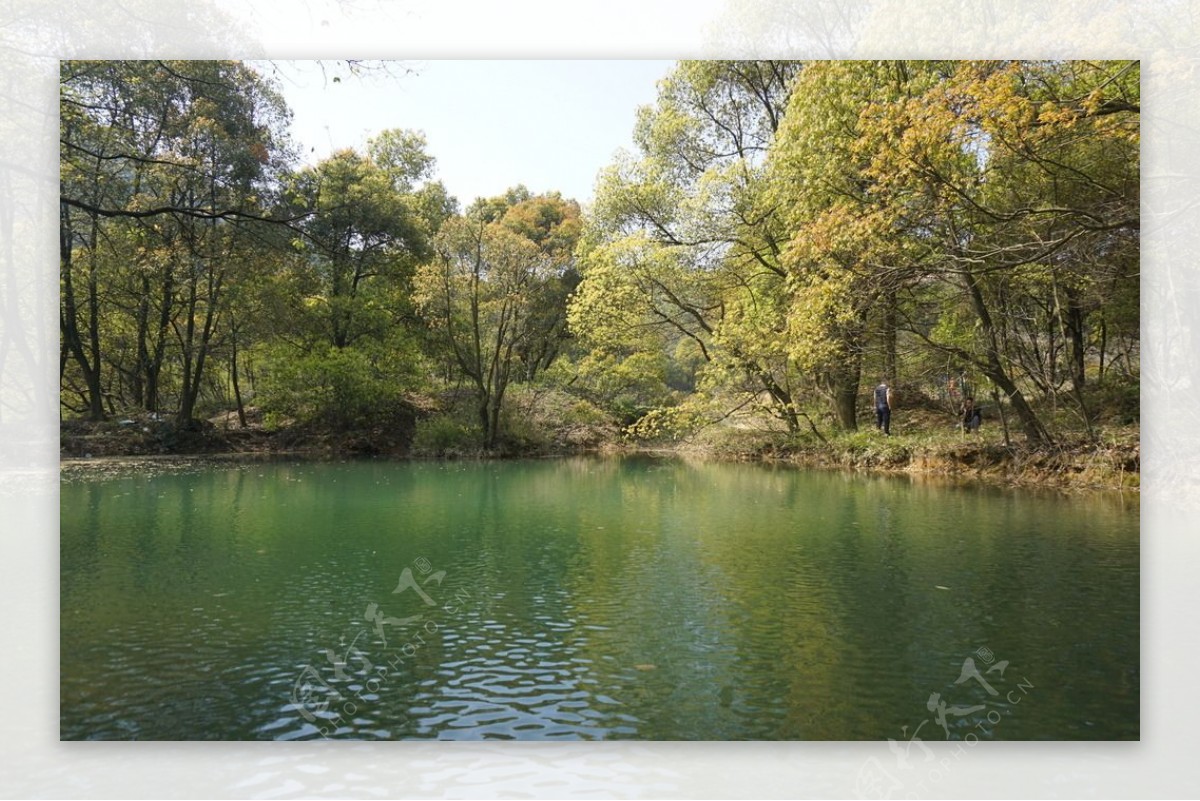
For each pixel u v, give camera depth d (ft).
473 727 12.55
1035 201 39.42
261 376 85.46
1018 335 50.08
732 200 64.90
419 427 77.92
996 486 43.55
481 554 26.43
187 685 14.30
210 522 33.63
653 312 74.79
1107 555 24.49
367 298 86.84
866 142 35.29
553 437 83.10
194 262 59.26
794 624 17.92
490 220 110.52
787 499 40.34
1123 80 29.99
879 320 52.60
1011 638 16.61
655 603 19.84
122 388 83.61
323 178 82.79
